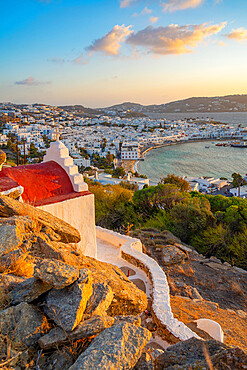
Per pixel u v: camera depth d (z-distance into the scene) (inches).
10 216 260.2
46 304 159.2
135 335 140.5
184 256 641.0
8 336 140.0
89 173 3932.1
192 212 866.8
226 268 661.9
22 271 193.8
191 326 303.4
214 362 129.4
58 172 447.5
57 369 133.6
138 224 952.3
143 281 383.9
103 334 138.9
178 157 6043.3
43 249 218.8
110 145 7081.7
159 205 1063.6
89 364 121.0
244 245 746.8
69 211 414.0
